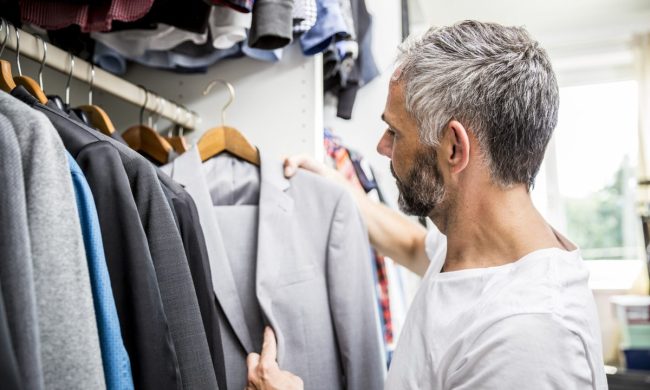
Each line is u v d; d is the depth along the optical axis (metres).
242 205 1.15
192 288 0.73
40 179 0.52
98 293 0.59
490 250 0.78
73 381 0.51
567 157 3.86
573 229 3.83
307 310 1.05
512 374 0.64
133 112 1.42
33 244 0.51
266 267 1.04
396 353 0.83
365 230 1.12
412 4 2.54
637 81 3.65
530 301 0.67
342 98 1.62
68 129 0.70
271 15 0.92
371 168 1.68
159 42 1.15
